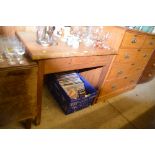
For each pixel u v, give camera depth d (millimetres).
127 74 2143
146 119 2025
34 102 1279
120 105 2184
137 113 2109
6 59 1089
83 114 1841
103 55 1549
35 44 1254
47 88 2104
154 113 2186
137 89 2732
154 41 2068
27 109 1270
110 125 1777
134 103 2314
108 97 2207
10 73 1018
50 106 1826
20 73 1061
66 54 1218
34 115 1364
